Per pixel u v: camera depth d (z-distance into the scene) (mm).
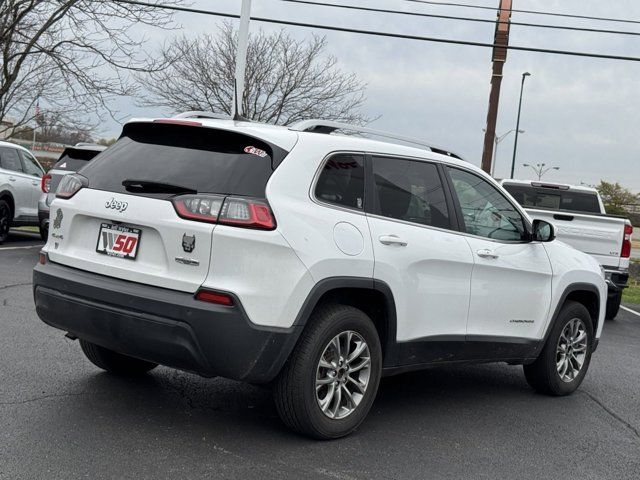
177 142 4457
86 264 4344
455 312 5109
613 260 10422
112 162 4555
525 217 5914
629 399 6262
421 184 5059
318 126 4824
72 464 3797
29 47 18703
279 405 4262
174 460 3957
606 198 57219
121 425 4430
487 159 19484
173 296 3961
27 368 5461
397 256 4629
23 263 11195
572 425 5340
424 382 6309
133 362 5453
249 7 17219
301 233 4109
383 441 4582
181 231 4004
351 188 4547
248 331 3922
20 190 13688
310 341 4199
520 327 5711
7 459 3795
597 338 6594
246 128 4266
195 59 25234
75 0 18125
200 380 5574
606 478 4281
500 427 5137
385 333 4695
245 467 3939
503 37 18859
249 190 4059
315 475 3914
